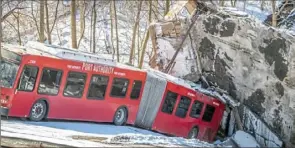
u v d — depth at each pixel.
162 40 29.62
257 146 18.64
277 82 23.66
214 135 25.75
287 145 22.77
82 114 19.41
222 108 25.86
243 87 25.67
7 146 12.38
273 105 23.84
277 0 40.84
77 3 44.28
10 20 42.41
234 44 26.11
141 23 49.25
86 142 13.88
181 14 29.16
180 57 29.02
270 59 24.08
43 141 12.99
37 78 17.31
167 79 23.05
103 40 47.81
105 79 20.08
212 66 27.67
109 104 20.52
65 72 18.27
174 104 23.19
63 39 46.44
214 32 27.27
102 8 49.72
